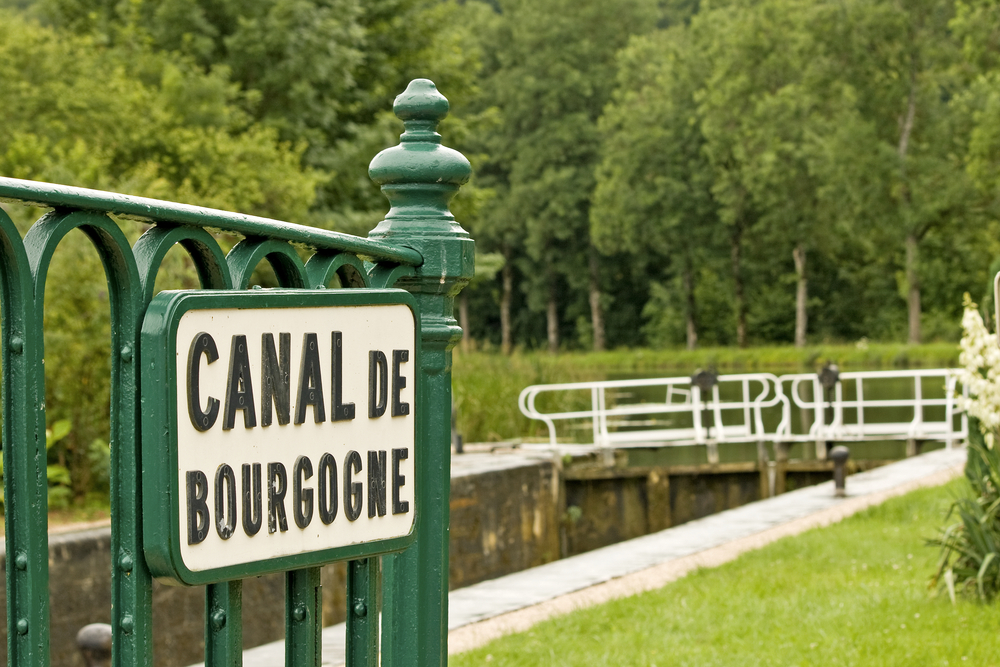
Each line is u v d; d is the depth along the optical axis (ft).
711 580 30.60
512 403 70.08
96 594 30.45
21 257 5.45
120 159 65.72
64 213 5.63
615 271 228.43
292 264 7.07
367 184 92.84
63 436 37.83
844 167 163.32
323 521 6.98
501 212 219.61
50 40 71.77
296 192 71.31
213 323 6.25
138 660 6.04
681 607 27.02
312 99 90.58
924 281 178.50
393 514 7.56
